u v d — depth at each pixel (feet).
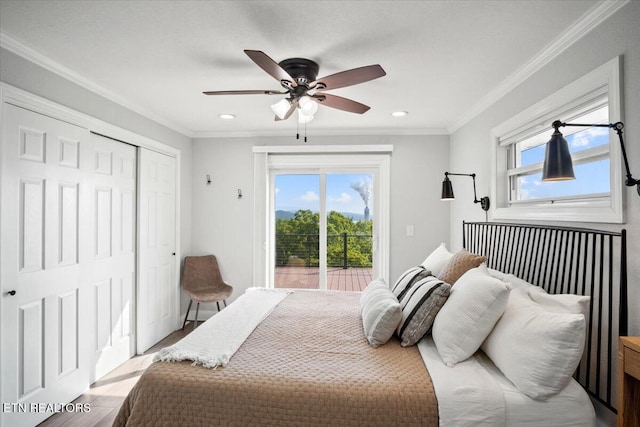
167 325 11.93
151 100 9.58
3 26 5.78
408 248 12.78
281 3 5.12
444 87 8.50
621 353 4.02
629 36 4.78
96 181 8.66
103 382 8.69
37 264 6.87
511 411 4.32
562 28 5.79
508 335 4.83
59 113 7.33
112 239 9.30
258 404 4.58
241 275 13.33
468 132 10.73
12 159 6.34
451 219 12.44
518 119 7.53
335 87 6.54
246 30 5.89
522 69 7.34
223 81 8.19
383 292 7.11
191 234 13.46
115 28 5.84
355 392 4.53
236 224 13.37
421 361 5.33
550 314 4.59
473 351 5.16
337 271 13.47
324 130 12.85
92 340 8.45
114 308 9.44
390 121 11.65
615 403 4.92
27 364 6.66
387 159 12.82
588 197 5.79
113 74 7.77
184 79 8.05
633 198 4.72
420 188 12.74
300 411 4.51
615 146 4.94
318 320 7.29
